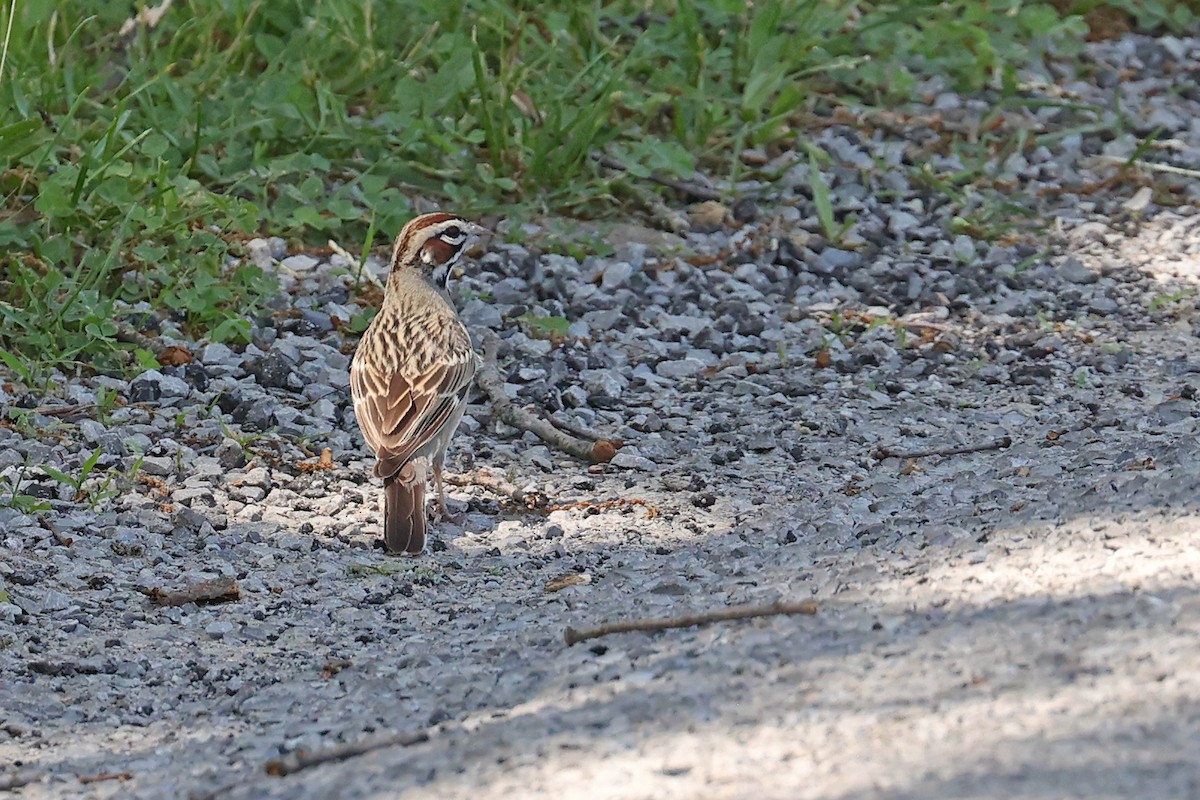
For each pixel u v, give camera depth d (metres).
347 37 17.36
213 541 10.62
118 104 14.48
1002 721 5.99
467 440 12.65
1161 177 18.44
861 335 14.94
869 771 5.69
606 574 10.02
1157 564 7.80
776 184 17.45
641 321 15.02
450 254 11.78
